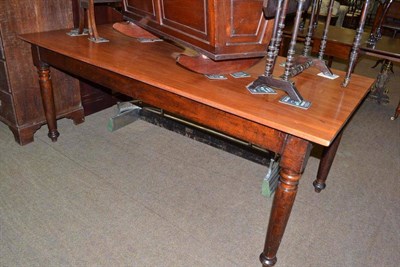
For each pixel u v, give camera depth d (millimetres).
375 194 1994
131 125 2600
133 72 1421
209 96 1243
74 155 2168
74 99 2484
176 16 1435
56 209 1703
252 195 1914
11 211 1669
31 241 1506
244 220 1720
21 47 2031
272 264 1422
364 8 1293
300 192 1961
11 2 1903
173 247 1526
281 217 1274
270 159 2002
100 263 1423
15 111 2127
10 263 1396
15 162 2051
